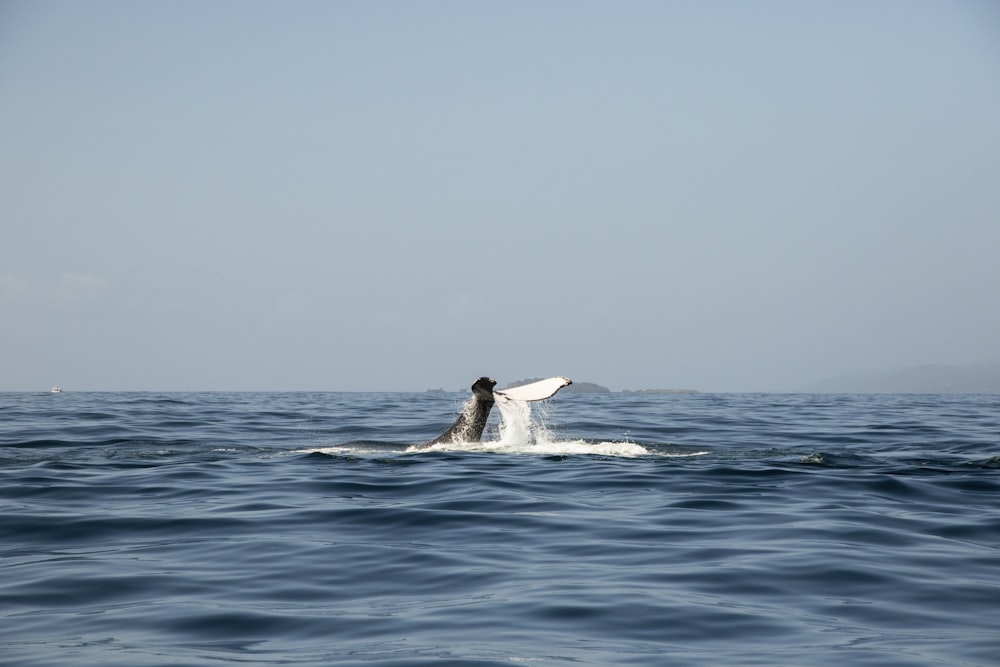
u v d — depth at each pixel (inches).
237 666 685.3
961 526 1197.7
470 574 957.8
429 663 693.9
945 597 875.4
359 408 4443.9
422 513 1264.8
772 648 732.7
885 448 2217.0
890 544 1091.3
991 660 701.9
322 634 768.3
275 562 1008.2
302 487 1483.8
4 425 2787.9
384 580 937.5
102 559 1023.0
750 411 4493.1
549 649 727.1
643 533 1152.2
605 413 4109.3
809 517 1248.8
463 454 1877.5
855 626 792.3
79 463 1771.7
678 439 2522.1
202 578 943.7
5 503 1341.0
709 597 873.5
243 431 2669.8
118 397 6363.2
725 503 1353.3
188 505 1330.0
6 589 900.0
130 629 780.6
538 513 1270.9
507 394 1955.0
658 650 727.1
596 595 877.2
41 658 703.7
